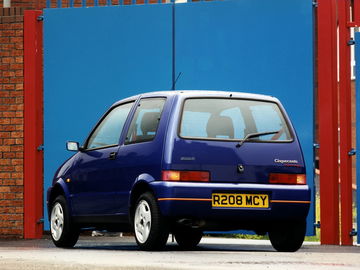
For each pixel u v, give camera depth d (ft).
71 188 80.69
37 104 100.73
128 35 96.53
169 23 95.30
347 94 89.45
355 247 85.10
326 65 90.43
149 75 95.86
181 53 94.94
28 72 100.48
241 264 55.31
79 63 97.96
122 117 76.07
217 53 93.81
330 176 89.92
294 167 71.26
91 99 97.55
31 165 100.01
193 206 67.41
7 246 85.40
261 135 70.54
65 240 80.94
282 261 59.26
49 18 99.04
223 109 70.59
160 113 70.28
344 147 89.20
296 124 91.30
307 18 91.35
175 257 61.72
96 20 97.55
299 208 70.64
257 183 69.87
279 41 92.07
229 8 93.50
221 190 68.23
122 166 72.64
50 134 98.68
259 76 92.53
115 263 55.21
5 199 100.78
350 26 89.71
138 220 69.92
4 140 100.89
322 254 68.54
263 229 73.15
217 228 70.59
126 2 127.34
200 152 68.39
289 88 91.71
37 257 62.44
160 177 67.72
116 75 96.78
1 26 101.35
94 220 77.10
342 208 89.30
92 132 79.77
